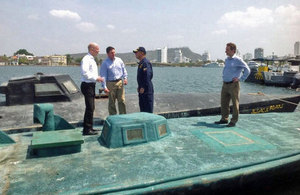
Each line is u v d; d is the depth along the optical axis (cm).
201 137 484
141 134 448
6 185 309
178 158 390
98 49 507
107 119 468
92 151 415
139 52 606
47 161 376
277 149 432
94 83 505
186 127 556
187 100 824
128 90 2512
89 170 349
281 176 409
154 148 427
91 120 511
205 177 342
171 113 725
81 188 306
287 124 593
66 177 330
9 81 716
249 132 523
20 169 350
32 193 293
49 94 741
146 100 607
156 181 325
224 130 532
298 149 433
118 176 335
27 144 448
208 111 767
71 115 651
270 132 525
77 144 404
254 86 3516
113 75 603
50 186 308
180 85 3250
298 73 3381
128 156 395
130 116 473
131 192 309
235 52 561
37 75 775
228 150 423
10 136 499
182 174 342
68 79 817
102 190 304
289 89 3189
